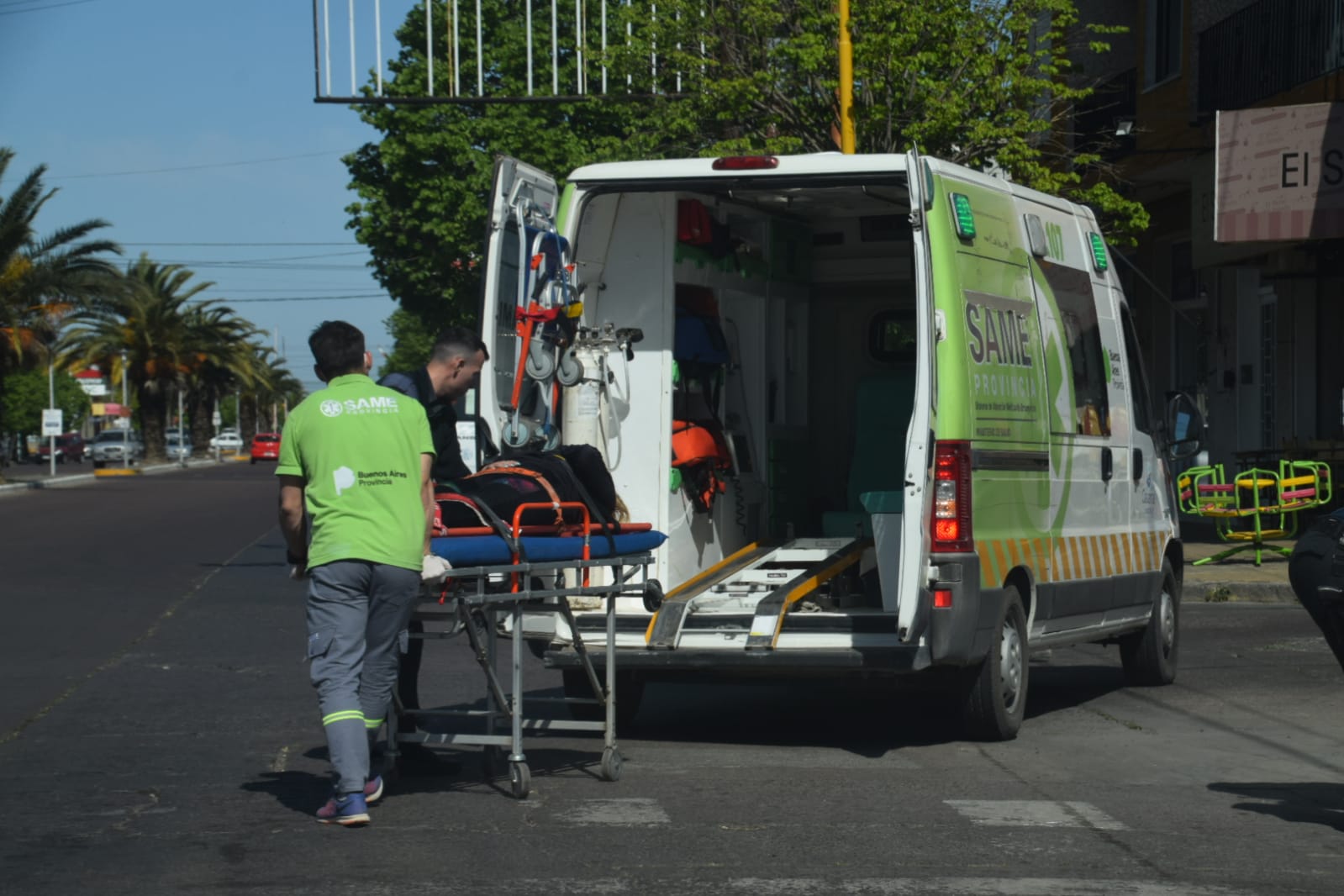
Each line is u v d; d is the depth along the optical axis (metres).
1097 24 39.91
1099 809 10.83
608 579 13.91
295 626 22.83
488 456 13.17
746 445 16.53
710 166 13.52
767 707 15.91
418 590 10.54
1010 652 13.54
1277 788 11.53
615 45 36.09
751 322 16.77
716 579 14.50
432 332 68.44
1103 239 16.55
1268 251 30.86
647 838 9.95
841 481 18.38
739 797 11.23
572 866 9.23
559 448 12.44
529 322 13.57
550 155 56.50
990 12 33.62
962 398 12.59
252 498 68.31
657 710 15.73
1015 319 13.81
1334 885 8.87
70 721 14.81
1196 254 32.81
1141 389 16.88
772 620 12.98
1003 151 32.78
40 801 11.18
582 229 14.49
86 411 197.50
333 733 10.30
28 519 52.34
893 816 10.57
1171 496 17.45
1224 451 38.59
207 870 9.16
